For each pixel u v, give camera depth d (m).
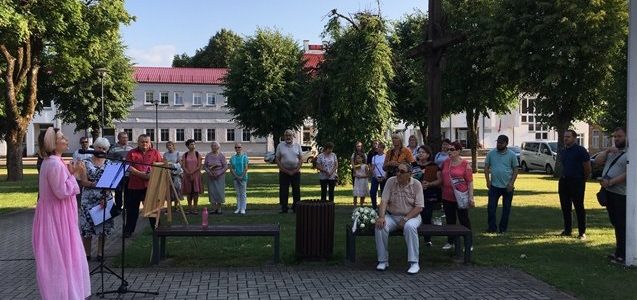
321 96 21.47
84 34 24.78
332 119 21.08
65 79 28.22
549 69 24.05
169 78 65.75
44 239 5.39
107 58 40.62
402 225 7.68
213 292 6.46
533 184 23.56
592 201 16.72
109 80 41.78
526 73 24.61
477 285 6.84
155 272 7.45
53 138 5.47
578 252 8.82
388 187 7.92
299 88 42.72
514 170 10.68
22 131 27.02
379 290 6.60
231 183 24.41
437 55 12.65
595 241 9.80
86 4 25.73
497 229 10.95
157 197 7.84
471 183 8.98
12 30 20.33
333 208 8.19
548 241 9.78
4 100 28.23
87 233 8.04
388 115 21.03
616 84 25.08
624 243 8.02
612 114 26.66
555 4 23.28
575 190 10.12
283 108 42.38
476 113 32.44
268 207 15.22
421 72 29.48
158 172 7.86
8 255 8.73
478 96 29.97
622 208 7.99
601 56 23.64
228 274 7.36
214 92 66.75
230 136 67.25
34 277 7.22
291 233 10.67
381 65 20.52
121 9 26.58
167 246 9.26
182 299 6.17
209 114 66.62
